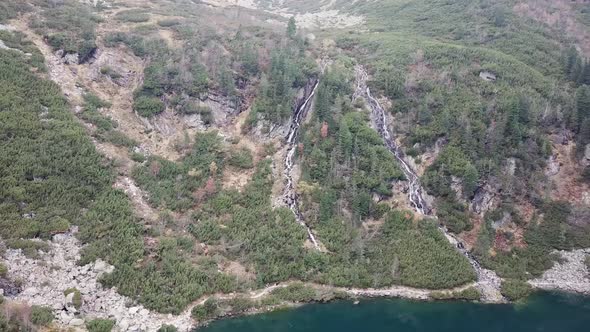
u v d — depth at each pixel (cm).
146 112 9344
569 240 8175
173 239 7288
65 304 5881
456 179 8550
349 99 10150
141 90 9719
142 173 8244
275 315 6631
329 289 7131
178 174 8550
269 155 9319
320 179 8550
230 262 7338
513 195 8581
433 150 9150
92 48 9975
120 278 6444
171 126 9438
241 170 8912
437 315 6731
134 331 5944
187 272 6881
